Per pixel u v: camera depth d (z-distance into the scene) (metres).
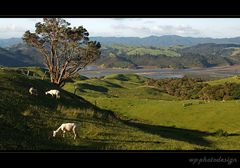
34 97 32.00
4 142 17.30
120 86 193.62
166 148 21.92
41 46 61.72
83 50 61.94
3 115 22.78
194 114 59.31
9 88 32.03
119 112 69.62
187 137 39.31
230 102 64.94
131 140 24.17
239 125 51.19
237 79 150.62
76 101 38.53
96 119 30.45
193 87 156.12
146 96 154.50
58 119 26.77
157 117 61.94
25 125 22.38
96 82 184.50
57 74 63.41
